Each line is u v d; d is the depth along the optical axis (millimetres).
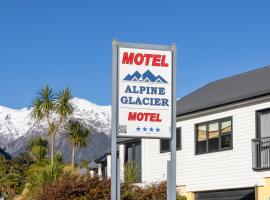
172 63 19875
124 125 19453
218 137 31453
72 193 27562
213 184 31500
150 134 19594
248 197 29844
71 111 57188
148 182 34312
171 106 19781
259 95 28641
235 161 30312
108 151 42750
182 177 33594
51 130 56781
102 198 27469
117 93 19484
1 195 55344
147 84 19688
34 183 32906
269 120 28797
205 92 36094
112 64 19516
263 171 28672
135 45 19688
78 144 58844
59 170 32281
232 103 30266
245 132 29844
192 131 33094
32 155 68062
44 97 56625
